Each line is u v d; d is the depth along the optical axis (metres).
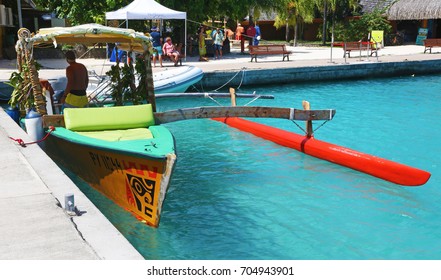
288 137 10.84
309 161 9.91
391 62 23.16
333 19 38.09
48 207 5.26
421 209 7.54
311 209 7.54
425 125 13.17
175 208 7.60
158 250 6.27
